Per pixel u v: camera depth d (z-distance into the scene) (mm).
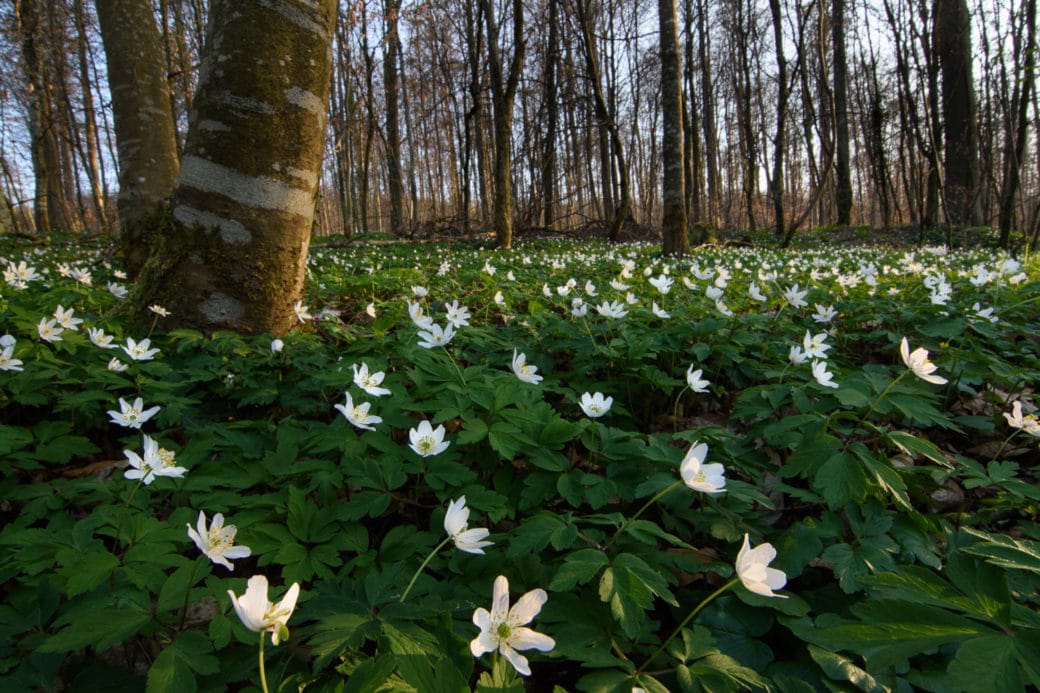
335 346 4219
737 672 1612
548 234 22172
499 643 1298
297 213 4258
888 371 3816
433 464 2428
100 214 27516
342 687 1334
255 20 3902
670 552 2100
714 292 4566
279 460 2537
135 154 7926
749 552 1539
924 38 16406
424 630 1596
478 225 23969
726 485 2299
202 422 3213
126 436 3260
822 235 24062
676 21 12609
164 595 1692
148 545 1940
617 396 3666
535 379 2963
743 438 2828
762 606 1927
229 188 3984
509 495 2508
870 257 13375
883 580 1632
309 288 6699
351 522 2203
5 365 2869
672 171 12992
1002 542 1681
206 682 1555
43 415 3215
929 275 5832
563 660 1866
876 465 2221
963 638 1420
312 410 3305
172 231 4086
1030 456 3174
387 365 3555
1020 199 22703
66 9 22156
